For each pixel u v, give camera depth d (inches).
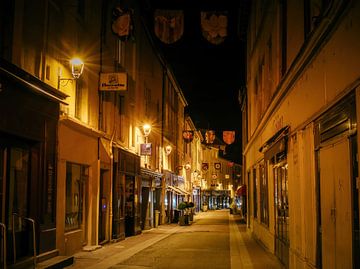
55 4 529.3
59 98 507.8
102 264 523.8
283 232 506.6
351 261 257.3
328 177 306.7
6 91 404.8
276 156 555.2
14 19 429.1
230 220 1614.2
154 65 1199.6
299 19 409.1
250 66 1004.6
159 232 1023.0
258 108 801.6
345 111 266.7
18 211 450.0
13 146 442.3
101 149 692.1
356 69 240.5
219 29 593.9
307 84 365.4
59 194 529.0
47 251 486.9
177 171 1673.2
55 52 528.7
